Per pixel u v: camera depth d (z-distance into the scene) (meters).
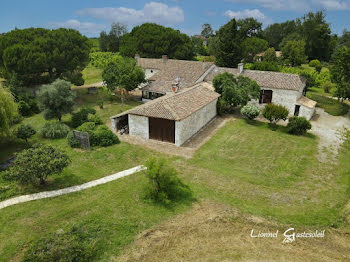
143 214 17.11
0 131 26.38
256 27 106.56
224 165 23.78
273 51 85.69
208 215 17.12
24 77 43.56
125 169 23.00
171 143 28.11
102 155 25.41
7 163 24.75
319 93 55.09
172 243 15.04
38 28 47.22
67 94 33.34
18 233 15.24
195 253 14.43
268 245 14.98
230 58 70.19
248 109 35.34
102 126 28.58
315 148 28.08
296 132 32.38
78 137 26.94
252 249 14.72
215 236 15.56
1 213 16.92
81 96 48.44
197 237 15.48
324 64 96.44
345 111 42.16
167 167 21.17
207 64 47.72
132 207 17.70
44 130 30.48
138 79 43.19
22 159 18.72
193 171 22.52
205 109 33.16
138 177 21.52
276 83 39.88
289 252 14.54
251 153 26.31
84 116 33.72
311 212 17.44
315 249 14.73
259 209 17.67
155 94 43.81
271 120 34.50
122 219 16.59
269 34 130.38
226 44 69.25
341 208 17.88
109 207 17.64
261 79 41.50
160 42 73.50
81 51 46.91
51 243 13.91
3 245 14.37
